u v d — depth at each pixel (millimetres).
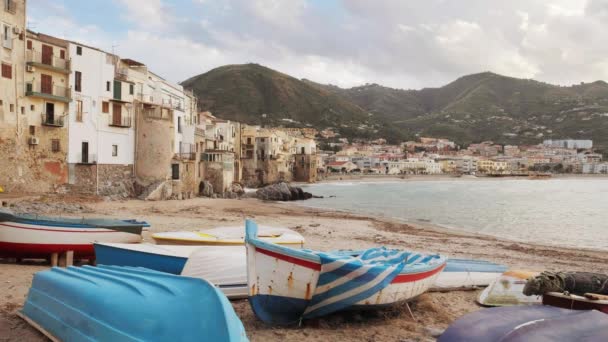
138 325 7012
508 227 45062
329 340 10375
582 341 7266
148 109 50625
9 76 38812
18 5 39406
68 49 43469
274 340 10148
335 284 11133
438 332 11195
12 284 13391
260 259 10734
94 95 45750
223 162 68688
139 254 13922
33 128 40969
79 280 9133
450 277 16000
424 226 42094
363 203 73750
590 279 11547
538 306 9078
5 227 15828
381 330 11289
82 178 44875
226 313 6379
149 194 48781
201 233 19438
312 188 120062
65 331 8383
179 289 7629
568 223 49531
